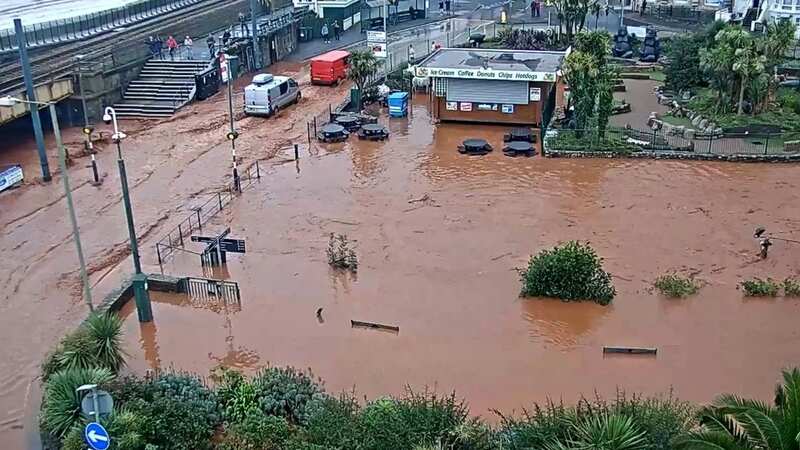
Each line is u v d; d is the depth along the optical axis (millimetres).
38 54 50812
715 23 54750
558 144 41062
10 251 30906
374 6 80062
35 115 37531
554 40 64188
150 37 56812
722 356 22531
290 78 54062
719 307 25312
